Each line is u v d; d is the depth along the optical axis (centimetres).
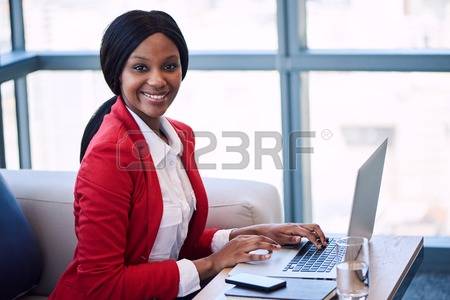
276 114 444
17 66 445
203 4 445
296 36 430
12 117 460
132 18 256
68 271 258
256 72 441
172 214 262
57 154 473
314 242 265
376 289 230
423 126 434
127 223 252
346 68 429
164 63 259
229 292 224
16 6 465
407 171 439
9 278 289
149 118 267
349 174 444
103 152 250
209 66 443
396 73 429
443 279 430
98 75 462
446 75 424
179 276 249
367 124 438
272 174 448
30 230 303
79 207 251
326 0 432
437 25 421
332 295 223
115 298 246
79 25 464
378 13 427
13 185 315
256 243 254
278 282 227
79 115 468
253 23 441
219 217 309
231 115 449
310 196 451
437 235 445
